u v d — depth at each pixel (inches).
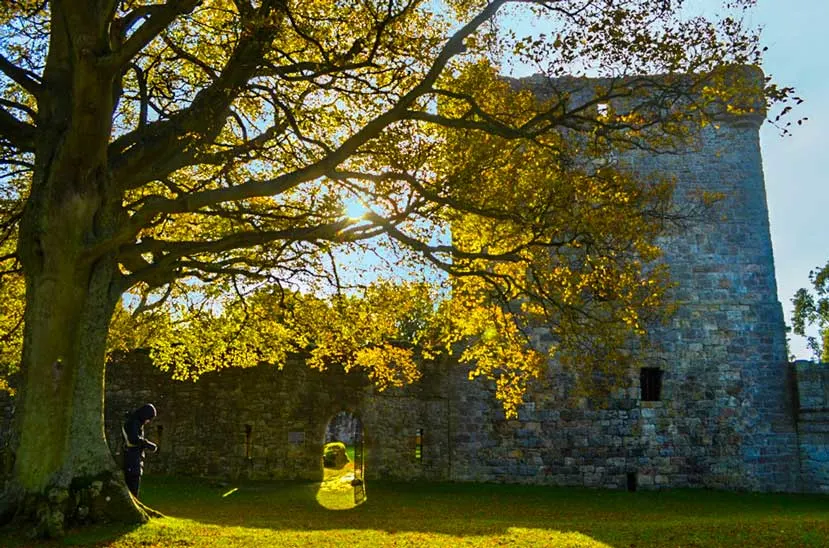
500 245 590.2
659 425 924.6
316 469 895.7
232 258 626.2
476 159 522.6
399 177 500.4
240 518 543.5
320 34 527.2
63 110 478.3
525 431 922.1
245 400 900.6
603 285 565.0
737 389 933.8
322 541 420.2
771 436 923.4
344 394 917.8
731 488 909.8
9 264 690.8
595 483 909.8
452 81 557.0
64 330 432.5
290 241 570.6
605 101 515.2
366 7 478.9
